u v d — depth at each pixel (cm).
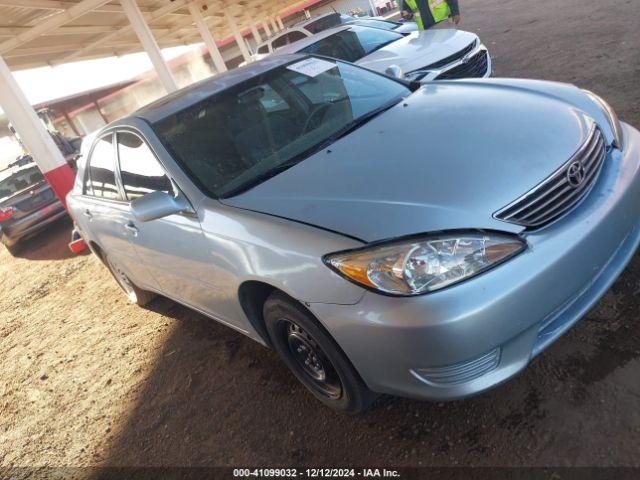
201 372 334
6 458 329
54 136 1162
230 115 299
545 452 197
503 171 205
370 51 693
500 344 187
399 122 269
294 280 210
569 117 238
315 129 287
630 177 223
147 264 344
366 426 242
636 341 226
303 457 241
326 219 209
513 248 187
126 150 321
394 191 209
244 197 247
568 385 220
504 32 1005
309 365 250
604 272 216
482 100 270
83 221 415
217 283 268
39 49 1314
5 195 893
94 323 480
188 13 1755
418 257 183
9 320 592
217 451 266
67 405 361
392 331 185
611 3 860
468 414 227
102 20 1318
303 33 975
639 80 486
